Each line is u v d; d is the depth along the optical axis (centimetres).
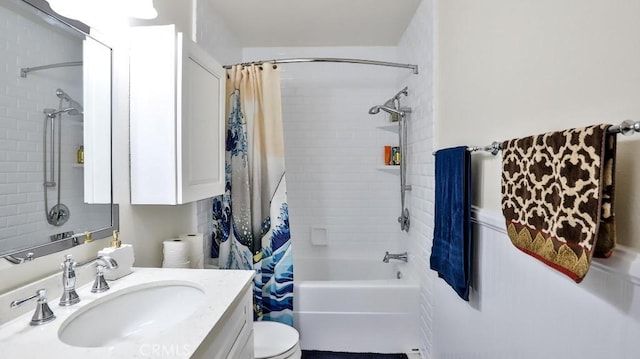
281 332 165
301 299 205
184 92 135
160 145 135
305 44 283
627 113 66
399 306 206
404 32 258
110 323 102
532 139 87
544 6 92
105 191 124
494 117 119
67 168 108
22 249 91
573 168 70
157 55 134
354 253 294
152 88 134
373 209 294
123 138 133
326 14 229
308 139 294
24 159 93
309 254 295
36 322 83
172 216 173
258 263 199
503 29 113
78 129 112
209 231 212
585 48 77
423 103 208
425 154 203
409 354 205
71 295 94
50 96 102
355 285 206
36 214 97
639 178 65
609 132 63
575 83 80
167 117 134
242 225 199
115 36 128
